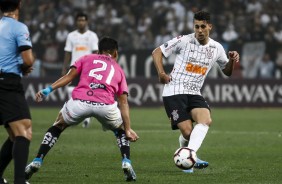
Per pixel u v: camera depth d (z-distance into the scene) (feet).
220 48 101.71
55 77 261.24
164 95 100.48
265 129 176.86
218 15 301.63
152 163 108.78
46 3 298.35
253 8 304.30
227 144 139.95
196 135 94.38
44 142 87.92
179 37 100.78
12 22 77.30
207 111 98.02
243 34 290.35
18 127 75.82
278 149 131.23
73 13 298.76
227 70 103.04
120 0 306.14
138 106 263.90
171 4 305.73
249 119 210.59
